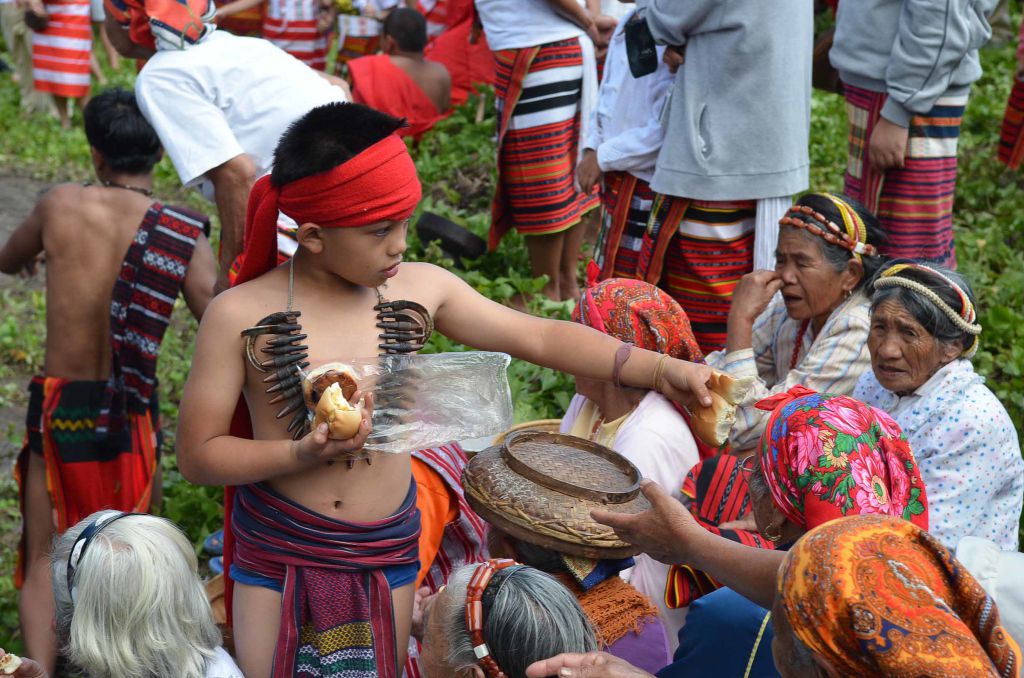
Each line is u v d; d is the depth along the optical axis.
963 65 5.04
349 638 2.63
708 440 2.84
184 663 2.46
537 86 6.18
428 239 6.84
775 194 4.62
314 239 2.49
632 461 3.12
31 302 7.28
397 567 2.74
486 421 2.63
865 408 2.45
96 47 12.61
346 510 2.63
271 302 2.57
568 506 2.50
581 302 3.35
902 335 3.30
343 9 9.61
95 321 4.27
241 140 4.65
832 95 9.97
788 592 1.60
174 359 6.41
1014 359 5.41
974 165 8.14
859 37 5.18
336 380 2.49
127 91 4.33
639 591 2.73
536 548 2.56
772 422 2.45
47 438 4.28
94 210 4.24
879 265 3.86
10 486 5.32
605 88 5.39
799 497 2.37
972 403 3.29
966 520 3.26
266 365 2.54
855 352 3.77
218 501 4.91
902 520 1.67
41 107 10.66
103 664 2.40
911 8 4.85
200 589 2.56
